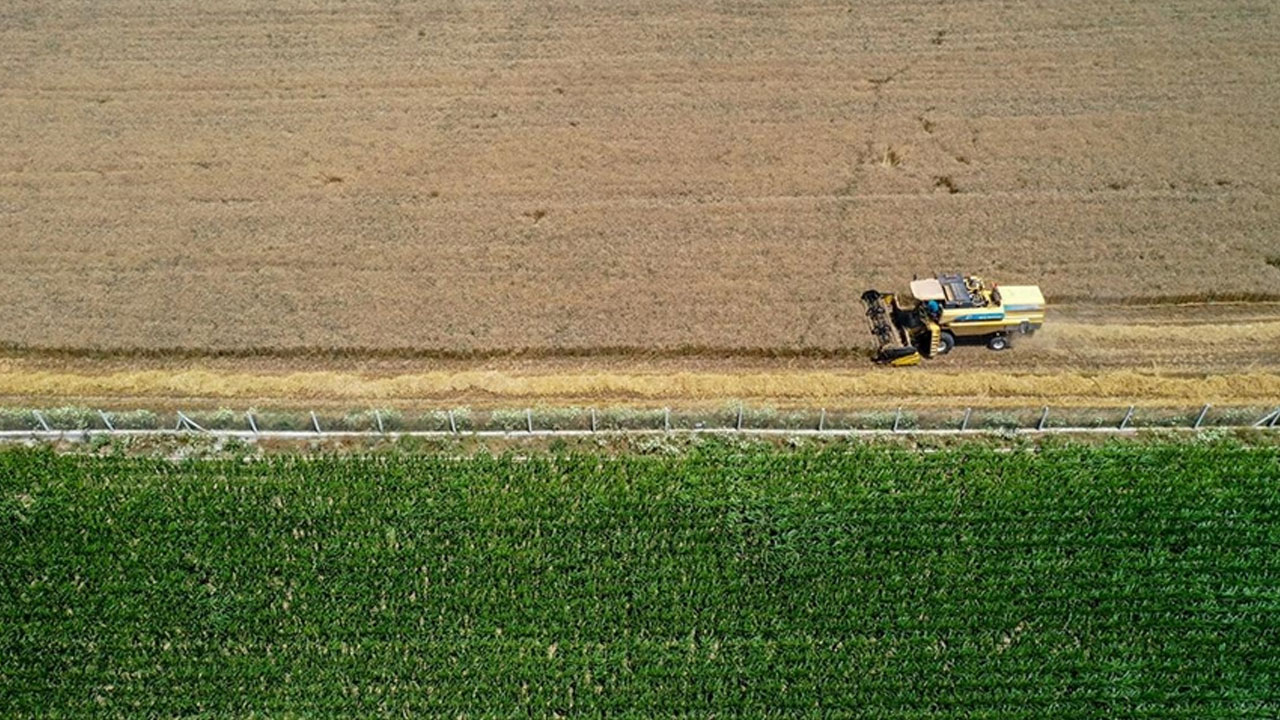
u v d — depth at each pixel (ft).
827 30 154.30
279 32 157.79
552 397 108.68
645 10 159.74
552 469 100.17
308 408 107.96
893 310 114.93
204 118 143.13
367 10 161.48
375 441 104.73
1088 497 95.91
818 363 111.65
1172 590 89.15
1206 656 85.46
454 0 162.81
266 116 143.13
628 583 91.15
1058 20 153.99
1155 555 91.56
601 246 124.06
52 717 84.23
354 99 145.38
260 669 86.12
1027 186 129.08
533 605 89.81
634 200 129.29
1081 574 90.58
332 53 153.48
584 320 116.26
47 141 140.26
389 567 92.58
